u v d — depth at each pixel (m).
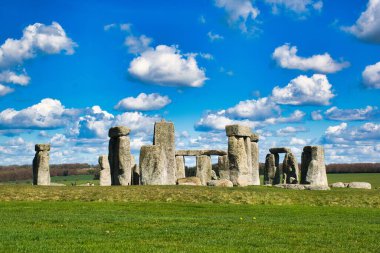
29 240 18.98
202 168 63.59
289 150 65.75
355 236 21.69
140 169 50.06
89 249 17.27
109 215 28.20
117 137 51.31
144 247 17.92
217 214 30.19
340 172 122.75
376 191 44.47
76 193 38.78
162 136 52.28
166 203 35.22
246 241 19.94
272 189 44.47
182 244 18.86
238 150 52.62
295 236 21.48
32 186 43.72
